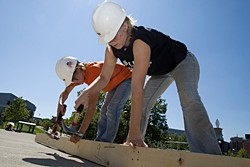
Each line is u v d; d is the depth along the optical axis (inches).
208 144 60.9
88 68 95.1
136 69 55.8
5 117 922.7
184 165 37.0
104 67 76.8
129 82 98.8
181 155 38.0
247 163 29.5
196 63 71.2
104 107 101.5
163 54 64.4
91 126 587.5
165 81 81.4
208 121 62.4
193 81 67.3
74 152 81.4
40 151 70.2
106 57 75.6
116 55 69.9
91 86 73.9
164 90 83.8
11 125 454.3
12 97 1795.0
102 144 62.5
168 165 39.6
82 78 97.4
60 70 96.9
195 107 63.6
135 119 52.5
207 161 34.1
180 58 67.1
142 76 55.2
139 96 53.7
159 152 42.2
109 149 58.1
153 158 43.1
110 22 60.3
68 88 99.2
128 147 50.4
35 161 43.0
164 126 724.0
